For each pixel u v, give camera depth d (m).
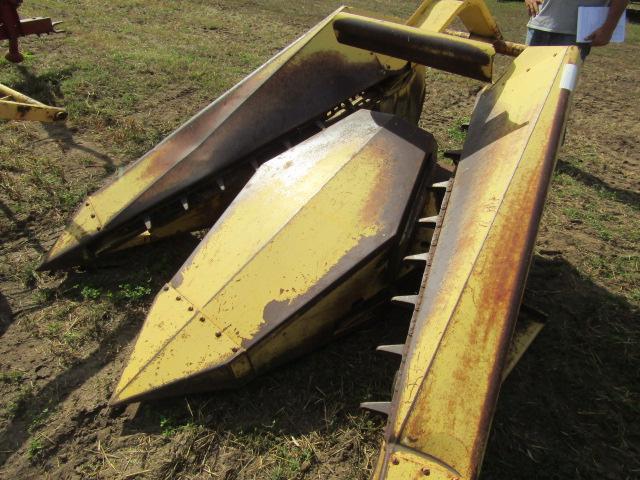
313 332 1.49
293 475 1.39
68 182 2.55
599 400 1.66
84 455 1.43
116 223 1.86
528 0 2.77
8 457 1.42
